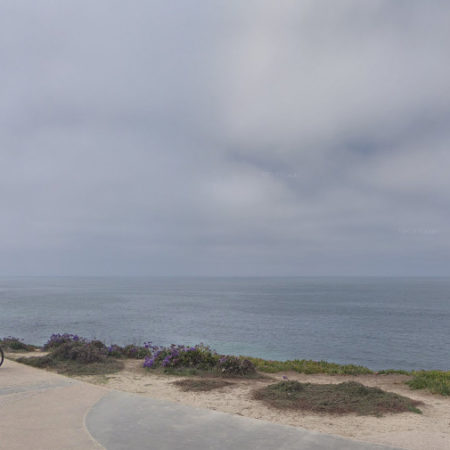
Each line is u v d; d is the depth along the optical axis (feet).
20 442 15.74
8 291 589.32
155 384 31.24
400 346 140.97
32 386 25.55
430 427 20.58
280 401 25.22
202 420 18.83
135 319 208.13
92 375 34.47
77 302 348.59
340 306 343.46
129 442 15.85
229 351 118.11
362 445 15.88
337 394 26.76
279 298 455.22
